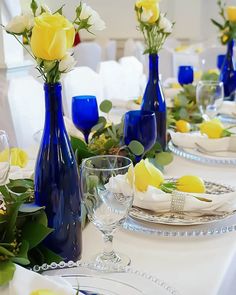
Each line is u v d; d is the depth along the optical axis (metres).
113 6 6.06
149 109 1.47
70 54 0.79
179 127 1.70
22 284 0.66
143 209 1.00
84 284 0.72
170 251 0.87
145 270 0.80
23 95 2.02
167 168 1.37
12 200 0.80
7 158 0.96
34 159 1.35
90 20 0.87
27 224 0.79
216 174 1.32
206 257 0.85
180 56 4.38
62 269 0.77
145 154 1.32
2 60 2.07
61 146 0.82
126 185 0.79
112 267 0.77
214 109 1.87
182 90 2.20
